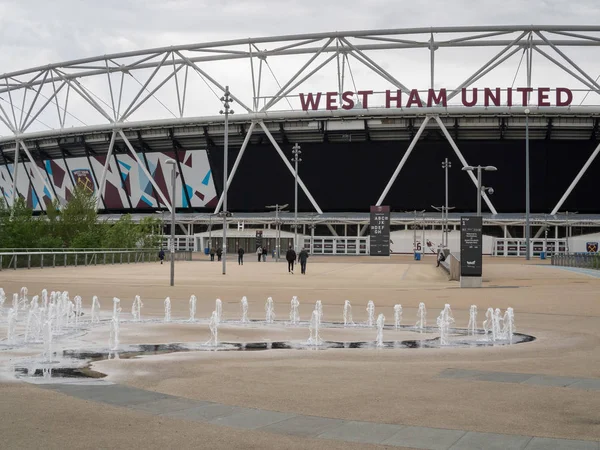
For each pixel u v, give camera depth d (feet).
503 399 28.37
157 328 55.98
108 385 31.07
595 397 28.78
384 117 294.25
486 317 65.98
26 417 24.77
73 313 66.80
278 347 45.44
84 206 230.68
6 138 363.76
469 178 307.37
